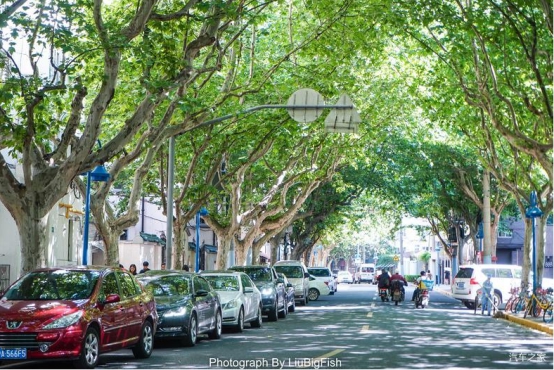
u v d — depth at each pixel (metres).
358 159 43.75
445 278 82.31
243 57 28.88
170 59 18.48
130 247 46.94
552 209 32.03
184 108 19.97
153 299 16.89
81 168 17.11
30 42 16.41
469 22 23.11
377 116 37.44
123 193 42.00
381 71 35.53
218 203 40.75
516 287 34.56
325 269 54.12
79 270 15.15
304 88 26.78
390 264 132.50
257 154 30.86
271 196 37.03
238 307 22.33
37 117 17.20
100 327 14.26
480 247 54.91
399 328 24.16
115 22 19.47
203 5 18.42
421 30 29.09
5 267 27.48
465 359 15.78
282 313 29.62
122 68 23.44
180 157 31.00
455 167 45.41
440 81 27.59
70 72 16.88
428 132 42.56
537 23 23.53
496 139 33.41
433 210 54.22
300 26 29.05
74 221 34.91
